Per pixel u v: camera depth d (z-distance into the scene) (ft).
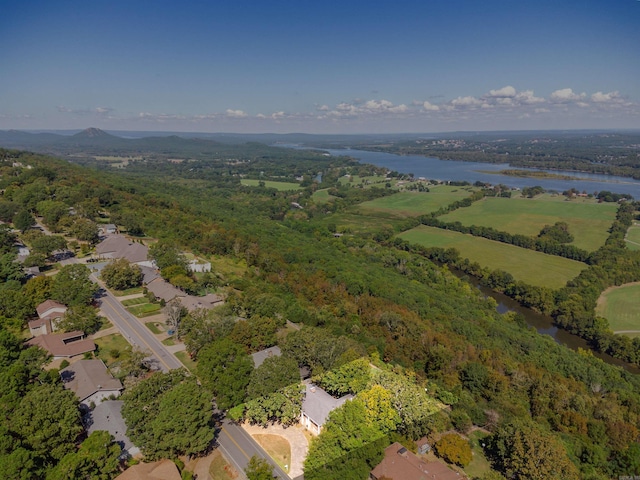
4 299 341.00
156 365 297.12
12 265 396.78
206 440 208.54
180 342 330.75
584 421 256.11
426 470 200.44
